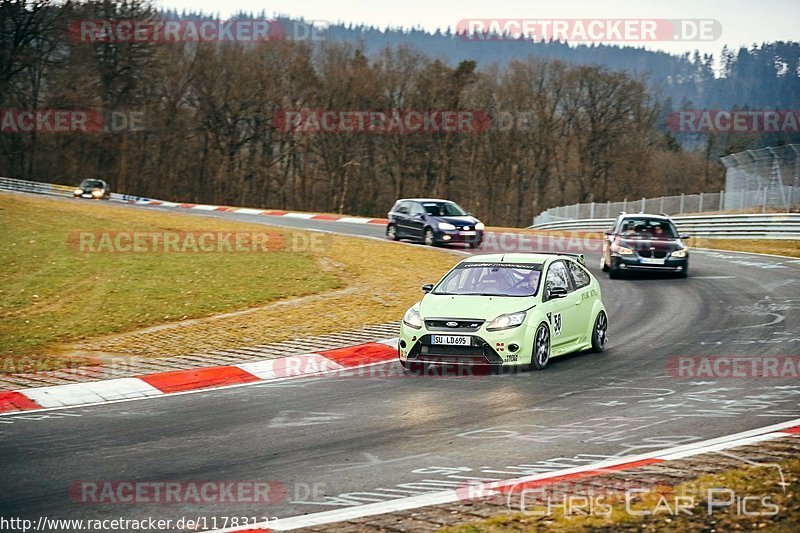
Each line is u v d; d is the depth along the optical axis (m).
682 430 19.48
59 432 20.91
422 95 172.38
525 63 183.12
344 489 15.83
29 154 167.62
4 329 36.94
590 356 29.91
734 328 34.72
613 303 42.78
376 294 44.94
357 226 90.06
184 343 33.34
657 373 26.52
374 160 181.62
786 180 82.88
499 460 17.42
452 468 16.95
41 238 62.53
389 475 16.64
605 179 185.00
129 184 168.75
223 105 168.88
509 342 26.28
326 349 31.66
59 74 156.12
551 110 183.38
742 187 91.19
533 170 185.12
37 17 150.88
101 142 165.75
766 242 75.69
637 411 21.53
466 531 12.91
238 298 43.72
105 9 154.12
